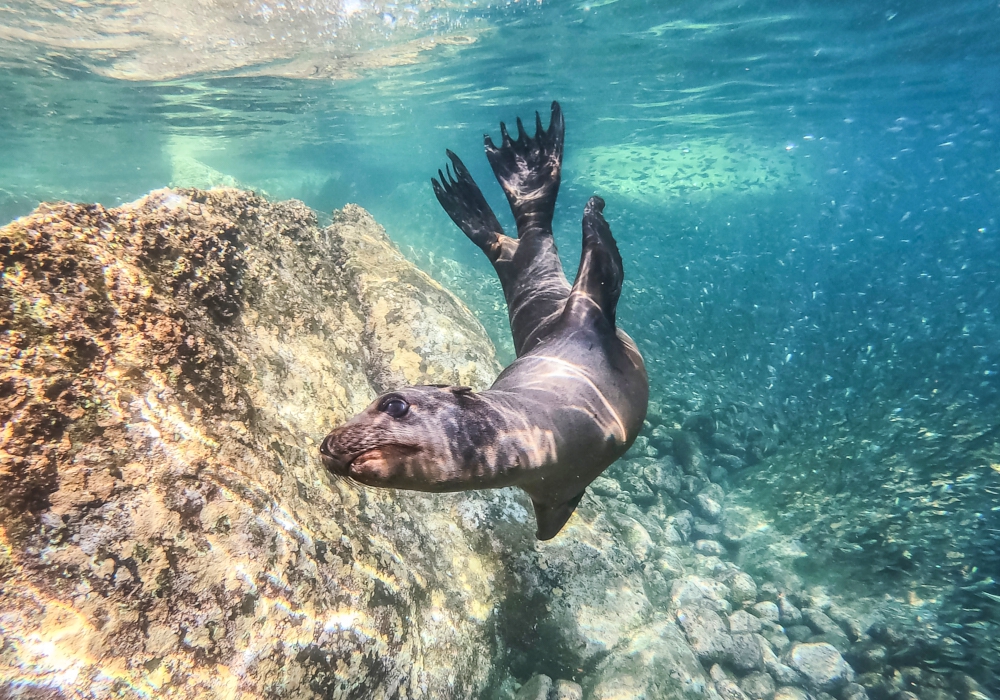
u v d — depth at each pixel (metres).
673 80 8.21
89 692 0.84
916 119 11.95
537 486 1.06
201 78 7.05
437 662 1.39
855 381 4.04
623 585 1.85
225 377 1.30
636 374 1.24
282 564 1.12
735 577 2.46
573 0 5.36
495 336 4.27
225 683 0.96
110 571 0.93
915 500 2.73
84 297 1.11
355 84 8.05
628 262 6.88
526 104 9.89
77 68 6.39
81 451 0.97
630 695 1.64
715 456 3.36
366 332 2.11
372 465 0.72
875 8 5.71
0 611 0.83
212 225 1.58
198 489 1.07
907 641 2.18
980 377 4.02
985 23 6.27
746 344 4.57
